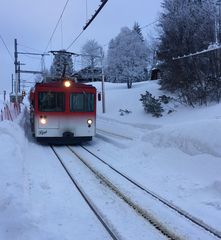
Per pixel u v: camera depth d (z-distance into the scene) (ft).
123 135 78.18
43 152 56.44
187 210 27.94
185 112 101.81
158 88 139.44
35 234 22.04
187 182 35.22
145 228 24.67
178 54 109.81
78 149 60.18
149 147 49.01
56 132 63.36
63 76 76.38
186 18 115.14
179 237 23.18
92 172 41.47
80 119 64.28
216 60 101.30
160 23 140.87
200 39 106.63
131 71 210.38
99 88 201.36
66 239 22.13
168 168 40.93
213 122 42.55
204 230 24.40
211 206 28.63
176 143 44.37
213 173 35.45
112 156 51.88
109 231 24.04
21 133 66.74
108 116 129.70
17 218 23.22
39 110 62.95
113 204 29.58
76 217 26.58
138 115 118.01
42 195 31.83
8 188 28.43
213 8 109.91
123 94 157.69
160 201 30.25
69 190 33.73
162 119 103.50
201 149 40.01
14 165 36.35
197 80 105.09
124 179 37.96
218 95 100.37
